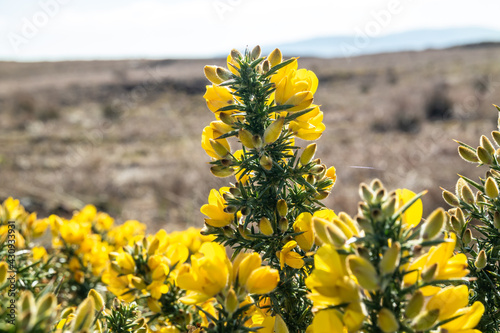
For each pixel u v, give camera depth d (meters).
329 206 7.34
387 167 10.06
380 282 0.80
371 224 0.85
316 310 0.91
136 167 13.83
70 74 42.94
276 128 1.26
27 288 1.87
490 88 19.19
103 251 2.60
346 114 20.30
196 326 1.43
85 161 14.16
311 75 1.42
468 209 1.38
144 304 1.86
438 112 16.95
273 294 1.28
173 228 8.08
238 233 1.37
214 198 1.41
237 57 1.35
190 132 19.48
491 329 1.23
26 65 51.84
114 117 24.44
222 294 1.02
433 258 0.90
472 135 12.63
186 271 1.37
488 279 1.22
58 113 24.84
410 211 0.95
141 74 35.41
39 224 2.58
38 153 16.41
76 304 2.40
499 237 1.28
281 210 1.25
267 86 1.30
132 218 8.82
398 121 16.42
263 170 1.33
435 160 10.00
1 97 27.83
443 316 0.86
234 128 1.37
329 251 0.85
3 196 8.80
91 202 9.56
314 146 1.35
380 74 32.34
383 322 0.79
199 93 29.42
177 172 11.69
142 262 1.62
